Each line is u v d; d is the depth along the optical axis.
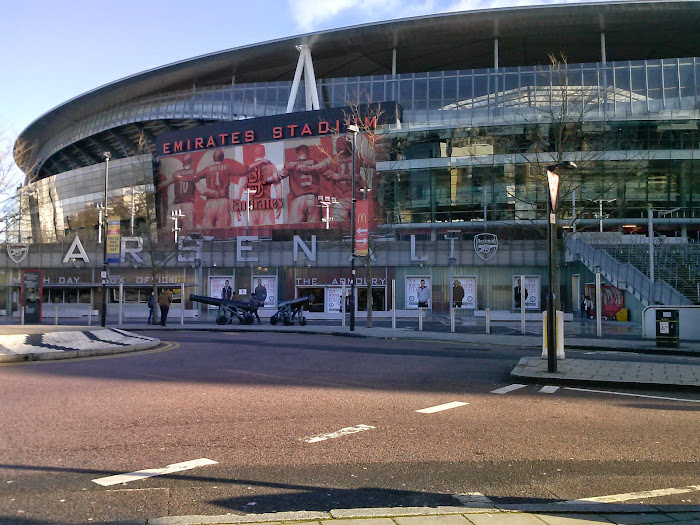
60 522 4.29
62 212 73.31
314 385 10.73
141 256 47.19
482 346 20.42
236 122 60.19
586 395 10.07
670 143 51.06
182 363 13.91
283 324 31.48
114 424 7.42
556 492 5.08
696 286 32.62
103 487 5.07
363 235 28.25
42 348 14.87
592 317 37.25
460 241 43.62
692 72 54.88
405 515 4.39
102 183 68.19
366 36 61.22
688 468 5.84
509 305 43.00
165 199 63.22
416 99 59.94
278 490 5.04
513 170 52.41
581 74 55.81
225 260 45.69
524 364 13.33
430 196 54.81
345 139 55.16
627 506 4.68
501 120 53.00
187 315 42.78
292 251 44.97
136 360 14.50
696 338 22.50
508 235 52.59
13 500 4.73
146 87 76.25
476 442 6.74
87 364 13.57
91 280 48.31
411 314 42.22
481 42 62.62
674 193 51.53
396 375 12.28
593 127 50.59
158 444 6.49
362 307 44.09
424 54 66.06
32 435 6.83
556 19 56.88
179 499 4.79
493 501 4.82
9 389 9.92
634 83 55.31
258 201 58.53
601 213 43.75
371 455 6.16
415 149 55.28
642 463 6.00
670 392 10.48
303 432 7.12
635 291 31.41
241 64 69.12
